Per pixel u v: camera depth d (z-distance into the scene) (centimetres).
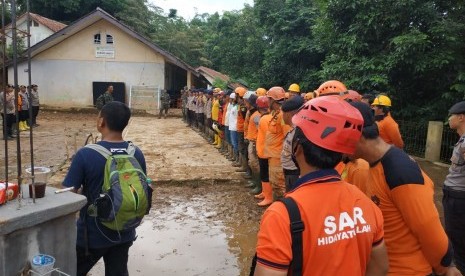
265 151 552
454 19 1060
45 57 2288
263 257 134
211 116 1305
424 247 193
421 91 1131
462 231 352
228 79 2530
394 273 200
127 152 272
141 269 408
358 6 1095
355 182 237
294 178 456
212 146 1178
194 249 460
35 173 247
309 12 1605
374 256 155
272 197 607
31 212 219
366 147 200
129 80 2333
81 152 263
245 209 607
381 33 1104
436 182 802
